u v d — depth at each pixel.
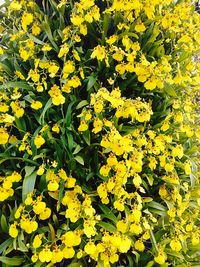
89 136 0.36
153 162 0.36
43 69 0.36
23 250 0.32
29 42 0.38
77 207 0.33
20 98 0.38
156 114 0.39
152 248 0.35
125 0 0.36
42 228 0.34
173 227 0.37
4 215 0.35
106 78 0.39
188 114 0.39
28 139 0.36
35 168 0.35
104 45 0.39
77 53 0.37
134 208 0.33
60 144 0.36
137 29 0.38
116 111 0.35
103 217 0.35
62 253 0.32
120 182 0.34
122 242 0.32
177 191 0.37
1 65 0.39
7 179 0.34
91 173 0.36
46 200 0.35
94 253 0.32
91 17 0.36
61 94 0.36
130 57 0.37
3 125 0.38
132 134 0.35
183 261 0.38
